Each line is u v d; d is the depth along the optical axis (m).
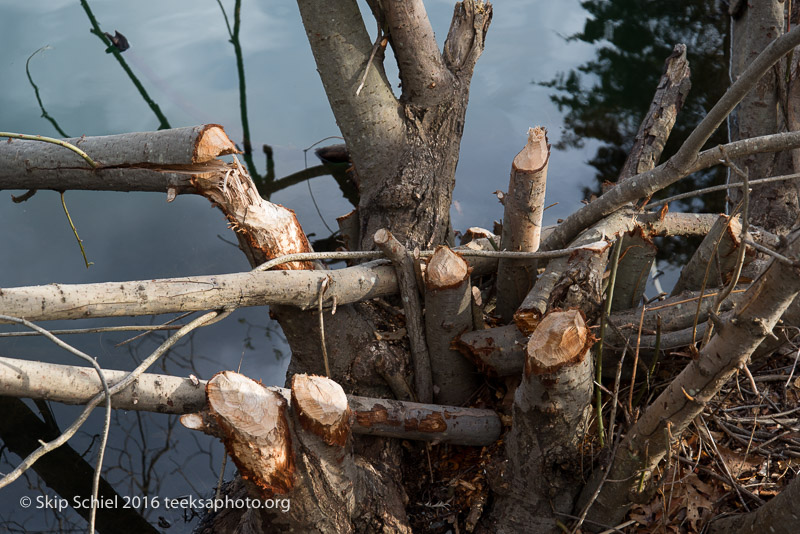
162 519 3.47
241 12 7.79
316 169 5.87
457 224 5.20
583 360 2.35
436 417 3.03
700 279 3.19
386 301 3.66
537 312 2.85
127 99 6.23
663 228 3.60
